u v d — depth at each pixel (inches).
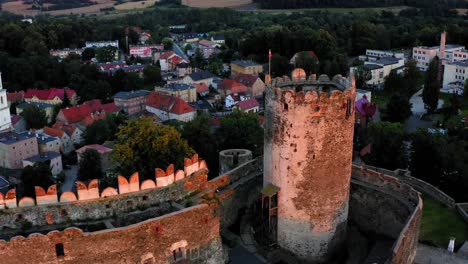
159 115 6766.7
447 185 3631.9
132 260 1596.9
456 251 2394.2
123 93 7401.6
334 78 2102.6
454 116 6092.5
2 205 1600.6
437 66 7140.8
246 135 4104.3
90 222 1662.2
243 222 2201.0
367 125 5064.0
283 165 1943.9
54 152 5310.0
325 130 1876.2
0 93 5792.3
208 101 7696.9
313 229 1987.0
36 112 6584.6
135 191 1726.1
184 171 1852.9
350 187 2274.9
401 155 3961.6
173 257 1686.8
